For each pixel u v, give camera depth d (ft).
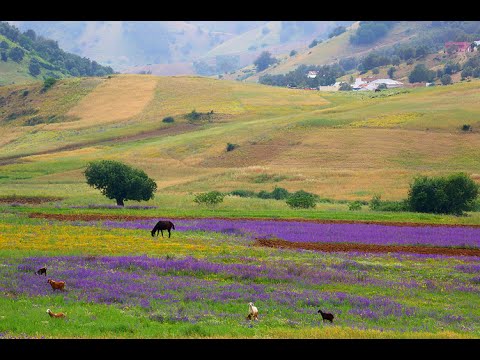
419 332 144.77
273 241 293.43
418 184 455.63
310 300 176.86
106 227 320.09
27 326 135.33
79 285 181.06
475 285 211.20
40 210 397.39
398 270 231.91
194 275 209.56
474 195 448.65
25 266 204.33
